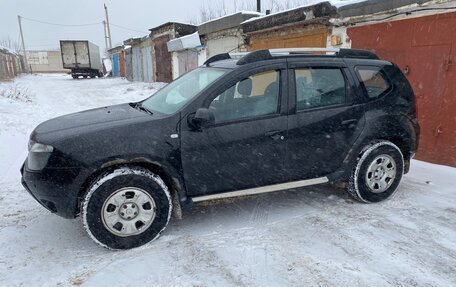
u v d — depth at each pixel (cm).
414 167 594
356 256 329
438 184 512
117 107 445
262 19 1036
